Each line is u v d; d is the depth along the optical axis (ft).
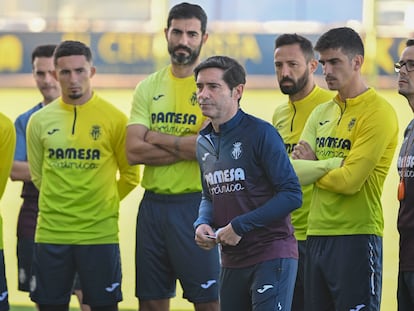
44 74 67.51
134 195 86.33
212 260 58.75
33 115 61.21
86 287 60.08
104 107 60.54
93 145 59.82
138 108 59.47
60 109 60.64
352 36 52.24
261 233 47.42
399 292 49.96
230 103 47.29
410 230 49.08
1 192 57.62
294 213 57.82
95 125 59.98
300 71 57.21
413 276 48.98
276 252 47.37
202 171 48.98
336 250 52.11
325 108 54.29
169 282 59.72
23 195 68.49
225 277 48.65
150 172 59.06
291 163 48.65
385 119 51.65
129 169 61.41
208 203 49.44
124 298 83.30
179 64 58.75
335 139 52.90
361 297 51.78
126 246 85.46
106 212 59.98
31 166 61.67
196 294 58.80
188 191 58.54
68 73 59.52
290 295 47.93
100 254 59.77
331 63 52.24
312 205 53.52
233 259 48.14
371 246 51.90
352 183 51.13
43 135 60.39
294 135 58.23
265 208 46.11
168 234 58.70
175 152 58.13
